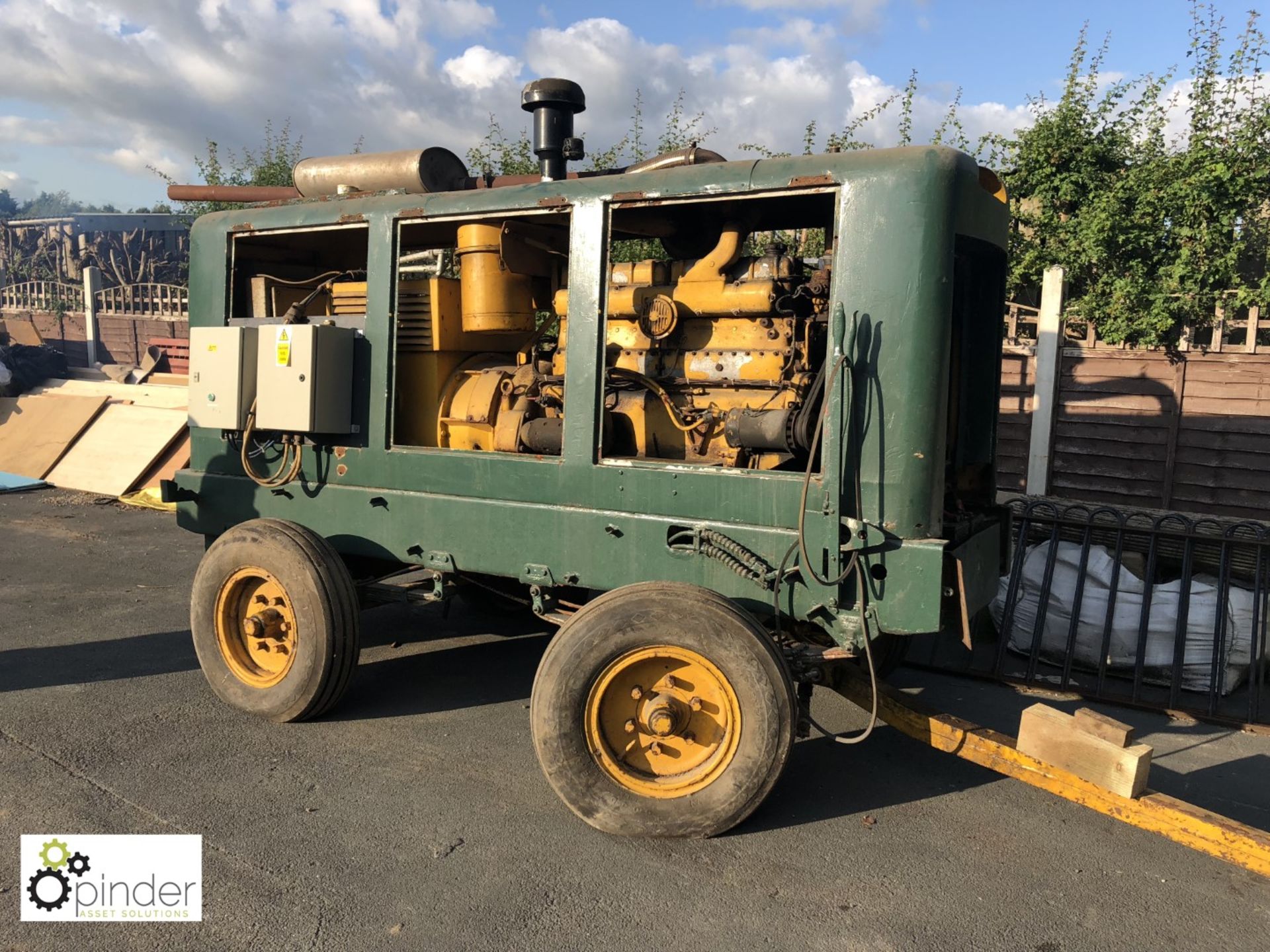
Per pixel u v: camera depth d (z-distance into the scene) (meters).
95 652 5.03
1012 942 2.70
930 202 3.04
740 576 3.38
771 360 3.63
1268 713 4.57
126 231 24.45
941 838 3.28
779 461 3.64
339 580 3.97
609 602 3.21
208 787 3.50
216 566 4.11
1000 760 3.29
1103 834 3.34
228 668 4.18
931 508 3.12
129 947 2.58
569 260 3.86
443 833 3.21
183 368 14.87
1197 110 9.29
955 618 3.82
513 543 3.82
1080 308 8.89
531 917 2.75
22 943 2.58
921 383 3.07
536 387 4.16
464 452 3.93
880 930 2.74
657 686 3.24
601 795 3.19
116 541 7.77
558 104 4.36
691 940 2.67
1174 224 9.04
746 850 3.16
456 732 4.07
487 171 11.63
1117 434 7.66
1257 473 7.13
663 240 4.29
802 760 3.91
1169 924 2.81
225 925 2.68
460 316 4.46
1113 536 5.34
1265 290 8.37
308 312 5.02
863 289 3.13
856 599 3.21
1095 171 9.59
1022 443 8.12
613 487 3.59
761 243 6.20
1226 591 4.66
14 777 3.54
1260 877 3.08
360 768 3.69
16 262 24.84
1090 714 3.17
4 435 11.14
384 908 2.78
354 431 4.23
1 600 6.04
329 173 4.79
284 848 3.09
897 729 3.68
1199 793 3.71
